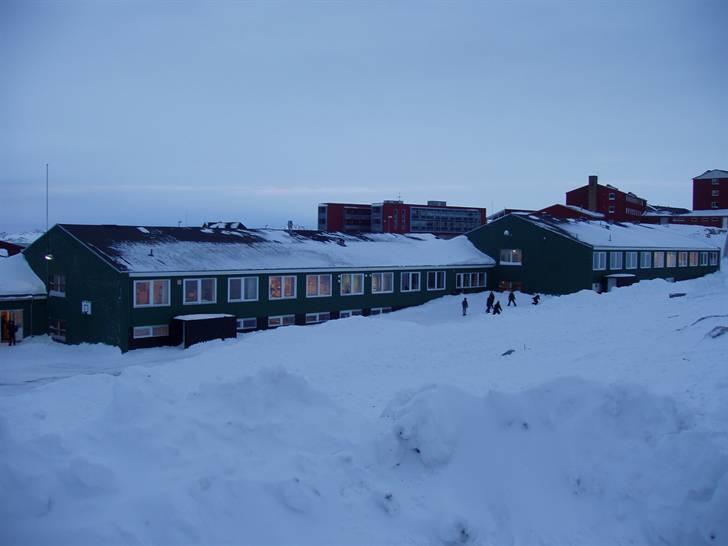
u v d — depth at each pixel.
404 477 7.52
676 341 15.51
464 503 7.07
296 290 37.00
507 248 50.81
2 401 11.13
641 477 6.99
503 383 12.77
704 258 61.34
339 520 6.67
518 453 7.59
